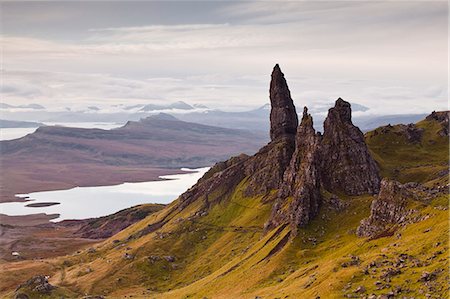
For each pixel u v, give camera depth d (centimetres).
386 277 15400
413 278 14650
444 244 16200
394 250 17738
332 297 15475
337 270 17788
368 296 14650
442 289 13388
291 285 19175
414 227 19962
